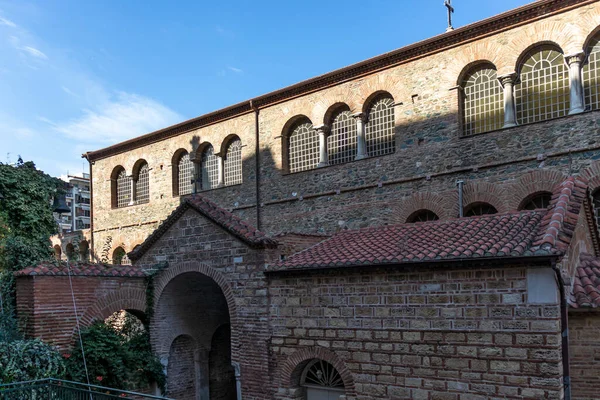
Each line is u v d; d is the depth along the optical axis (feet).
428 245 41.39
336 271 43.29
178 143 100.83
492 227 42.29
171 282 58.03
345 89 77.00
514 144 61.21
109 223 113.19
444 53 67.51
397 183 69.92
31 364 46.50
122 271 57.93
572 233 36.55
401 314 39.86
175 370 60.75
